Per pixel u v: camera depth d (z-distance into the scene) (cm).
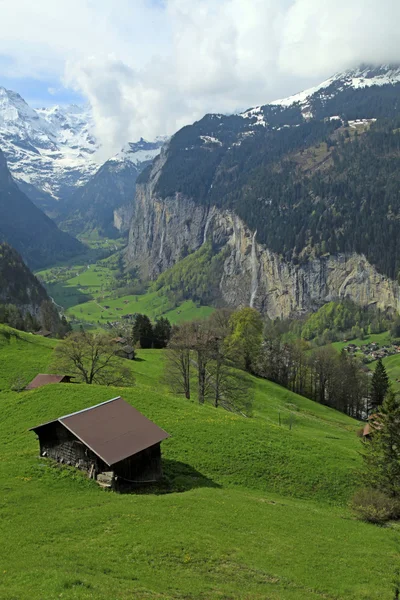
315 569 3250
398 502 4788
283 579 3034
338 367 14512
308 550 3528
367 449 5375
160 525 3497
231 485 4934
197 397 9044
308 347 17625
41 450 4684
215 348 8681
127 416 4672
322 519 4322
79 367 8044
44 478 4194
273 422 9175
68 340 8088
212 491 4550
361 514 4634
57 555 2880
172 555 3081
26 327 17738
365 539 3966
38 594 2330
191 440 5703
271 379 14500
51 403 6519
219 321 15088
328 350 15675
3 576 2570
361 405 14962
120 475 4269
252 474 5203
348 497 5078
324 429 9625
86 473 4344
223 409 8344
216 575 2945
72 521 3409
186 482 4728
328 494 5084
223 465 5275
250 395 8906
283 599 2767
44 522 3362
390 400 5250
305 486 5153
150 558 3003
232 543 3391
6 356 9712
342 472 5475
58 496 3894
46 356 10206
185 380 8638
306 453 5816
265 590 2855
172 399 7169
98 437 4309
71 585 2464
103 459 4072
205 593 2705
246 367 13838
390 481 4953
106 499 3934
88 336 8325
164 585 2716
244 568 3081
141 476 4469
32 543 3036
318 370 14525
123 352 11925
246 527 3741
